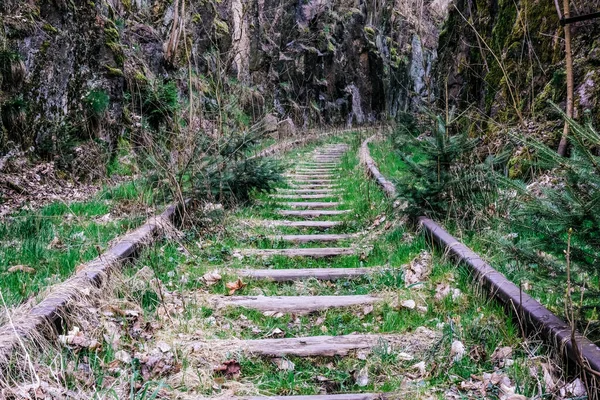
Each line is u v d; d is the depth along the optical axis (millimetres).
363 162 12461
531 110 8586
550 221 3047
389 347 3510
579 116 7516
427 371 3244
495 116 9891
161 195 6801
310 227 7309
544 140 7668
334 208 8656
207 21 18531
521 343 3244
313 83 30406
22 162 8766
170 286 4605
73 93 10242
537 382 2914
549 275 3205
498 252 4668
